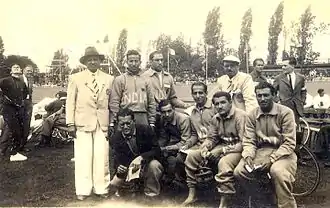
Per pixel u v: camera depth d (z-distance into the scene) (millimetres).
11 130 6031
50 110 6652
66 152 6246
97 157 4926
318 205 4609
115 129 4824
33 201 4934
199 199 4746
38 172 5383
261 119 4508
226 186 4500
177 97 5352
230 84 5133
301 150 4906
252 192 4504
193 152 4715
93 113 4906
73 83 4898
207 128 4809
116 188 4953
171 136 4910
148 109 5062
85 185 4918
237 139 4609
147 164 4785
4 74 6156
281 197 4332
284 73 5719
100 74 4996
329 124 5793
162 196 4859
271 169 4336
